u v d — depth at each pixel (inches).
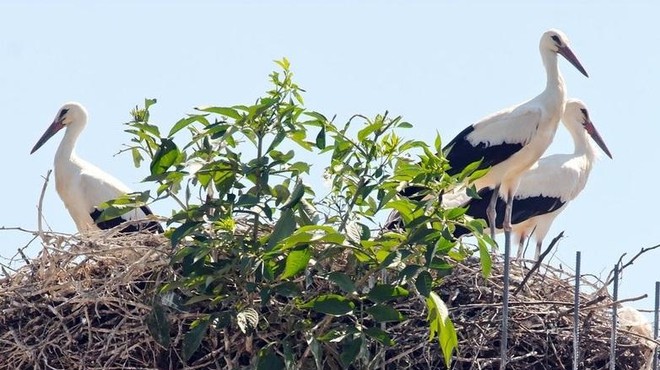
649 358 956.6
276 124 851.4
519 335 922.1
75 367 894.4
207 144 860.0
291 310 850.1
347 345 819.4
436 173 833.5
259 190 844.0
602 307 928.9
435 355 898.1
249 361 890.7
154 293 869.2
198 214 850.1
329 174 860.0
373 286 840.3
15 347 905.5
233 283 857.5
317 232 831.7
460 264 940.0
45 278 925.2
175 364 898.1
